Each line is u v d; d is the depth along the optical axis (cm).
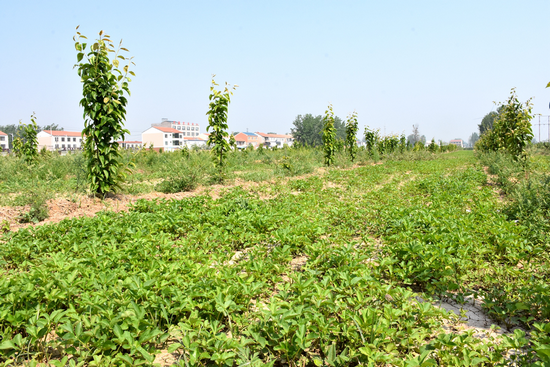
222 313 316
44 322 269
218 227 591
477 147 2917
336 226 640
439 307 346
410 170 1769
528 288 345
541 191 711
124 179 855
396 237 486
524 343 255
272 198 933
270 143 11450
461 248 437
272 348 287
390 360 251
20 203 710
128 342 256
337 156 2205
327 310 320
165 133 7925
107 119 784
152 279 324
